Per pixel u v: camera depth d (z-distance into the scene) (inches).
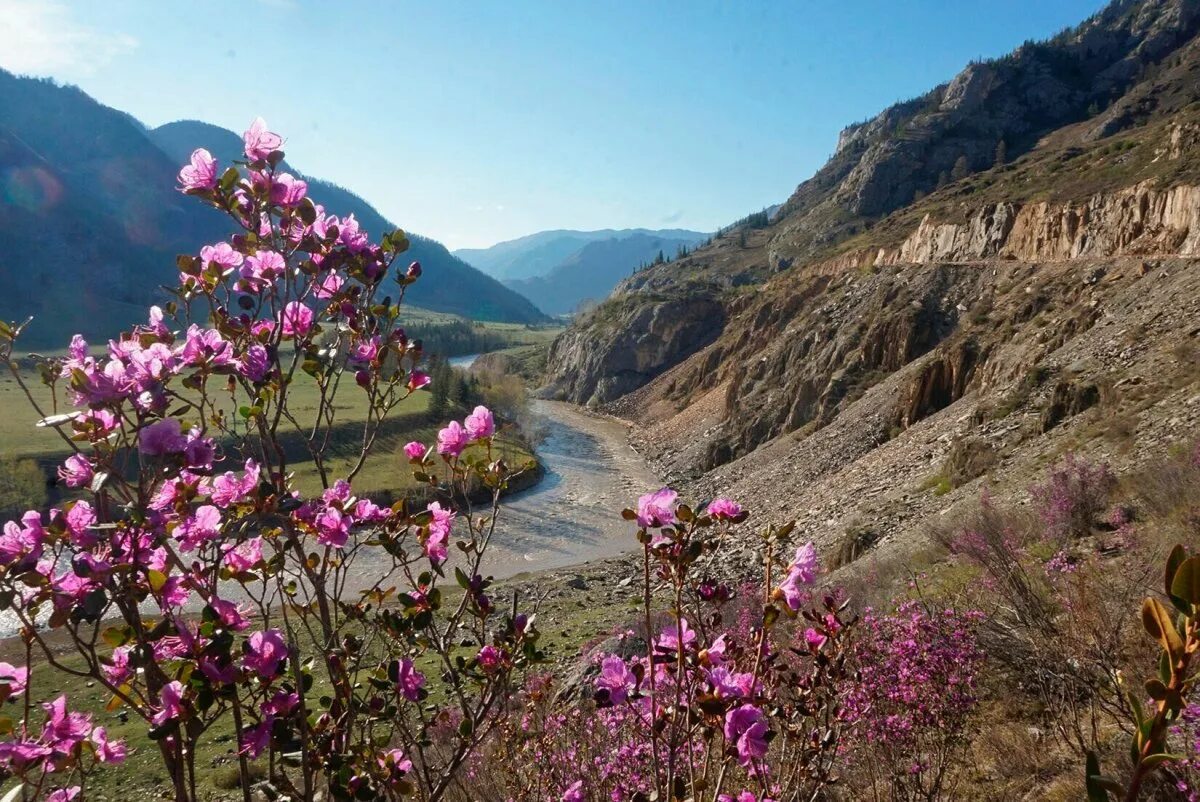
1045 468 616.4
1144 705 147.0
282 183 101.3
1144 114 3681.1
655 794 87.9
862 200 4950.8
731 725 81.4
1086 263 1391.5
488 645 104.7
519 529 1619.1
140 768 448.1
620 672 93.0
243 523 92.9
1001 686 181.8
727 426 2197.3
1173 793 105.0
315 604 103.1
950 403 1387.8
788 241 5241.1
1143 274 1115.9
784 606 88.6
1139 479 388.5
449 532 109.6
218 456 86.7
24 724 82.0
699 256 6269.7
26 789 81.9
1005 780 151.9
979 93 5265.8
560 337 4544.8
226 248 100.3
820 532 1037.2
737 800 93.6
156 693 82.0
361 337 108.0
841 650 106.1
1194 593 41.9
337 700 96.7
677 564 86.7
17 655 751.1
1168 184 1248.8
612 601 984.3
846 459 1446.9
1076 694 169.9
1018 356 1202.0
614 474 2174.0
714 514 89.0
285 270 101.2
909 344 1728.6
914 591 330.3
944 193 2942.9
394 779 95.7
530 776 148.1
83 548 80.6
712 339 3627.0
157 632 78.7
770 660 100.0
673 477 2094.0
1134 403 640.4
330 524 99.0
